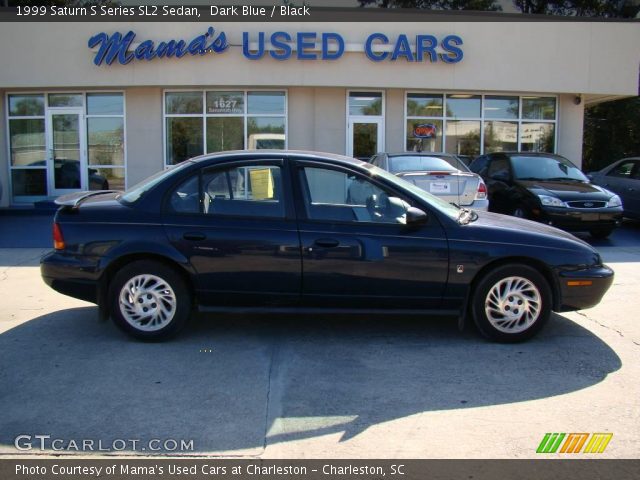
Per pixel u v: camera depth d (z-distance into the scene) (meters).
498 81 14.70
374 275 4.95
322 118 14.87
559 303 5.08
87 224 5.04
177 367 4.52
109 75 14.12
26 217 13.68
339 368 4.53
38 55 14.13
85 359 4.68
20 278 7.62
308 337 5.24
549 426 3.62
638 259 8.99
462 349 4.95
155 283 5.02
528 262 5.07
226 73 14.05
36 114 15.05
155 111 14.77
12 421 3.65
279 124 14.92
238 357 4.74
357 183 5.08
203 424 3.62
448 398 4.01
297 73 14.12
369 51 14.12
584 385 4.23
